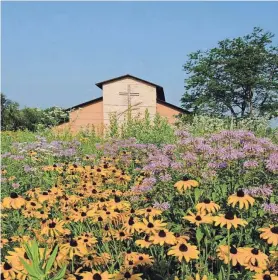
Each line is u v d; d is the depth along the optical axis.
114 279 3.01
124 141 8.60
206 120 13.56
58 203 4.96
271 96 44.47
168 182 4.86
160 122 12.11
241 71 44.84
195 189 4.30
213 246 3.69
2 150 9.84
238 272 3.26
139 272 3.37
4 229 4.17
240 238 3.67
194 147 5.33
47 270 2.33
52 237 3.60
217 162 5.00
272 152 5.07
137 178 6.00
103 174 5.93
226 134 5.49
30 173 7.04
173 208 4.57
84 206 4.46
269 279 2.80
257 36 45.94
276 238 3.18
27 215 4.32
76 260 3.54
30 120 30.34
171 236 3.21
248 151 4.99
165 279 3.24
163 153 5.87
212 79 44.84
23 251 2.80
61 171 6.66
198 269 3.23
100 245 3.90
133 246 3.84
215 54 45.88
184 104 47.66
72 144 9.62
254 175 4.74
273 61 45.09
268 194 4.21
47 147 8.88
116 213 3.91
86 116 33.88
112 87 33.72
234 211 4.18
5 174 6.85
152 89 33.62
